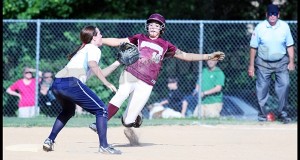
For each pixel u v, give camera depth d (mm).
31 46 40031
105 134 20438
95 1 43656
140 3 44438
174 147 22953
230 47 39562
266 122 33594
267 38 32969
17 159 18969
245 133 28062
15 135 26266
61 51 40062
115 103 22469
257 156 20750
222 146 23422
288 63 33344
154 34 22672
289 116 37531
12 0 41000
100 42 20688
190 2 44406
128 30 39781
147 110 38500
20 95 37688
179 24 39562
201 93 36625
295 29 37812
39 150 21281
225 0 45219
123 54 22266
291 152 21844
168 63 39062
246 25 39594
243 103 38469
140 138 25703
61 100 20594
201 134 27531
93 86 38781
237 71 39344
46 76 38031
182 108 37875
